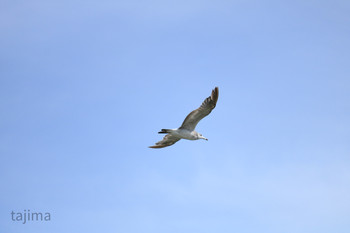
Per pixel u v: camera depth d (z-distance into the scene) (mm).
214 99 17781
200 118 18984
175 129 19312
